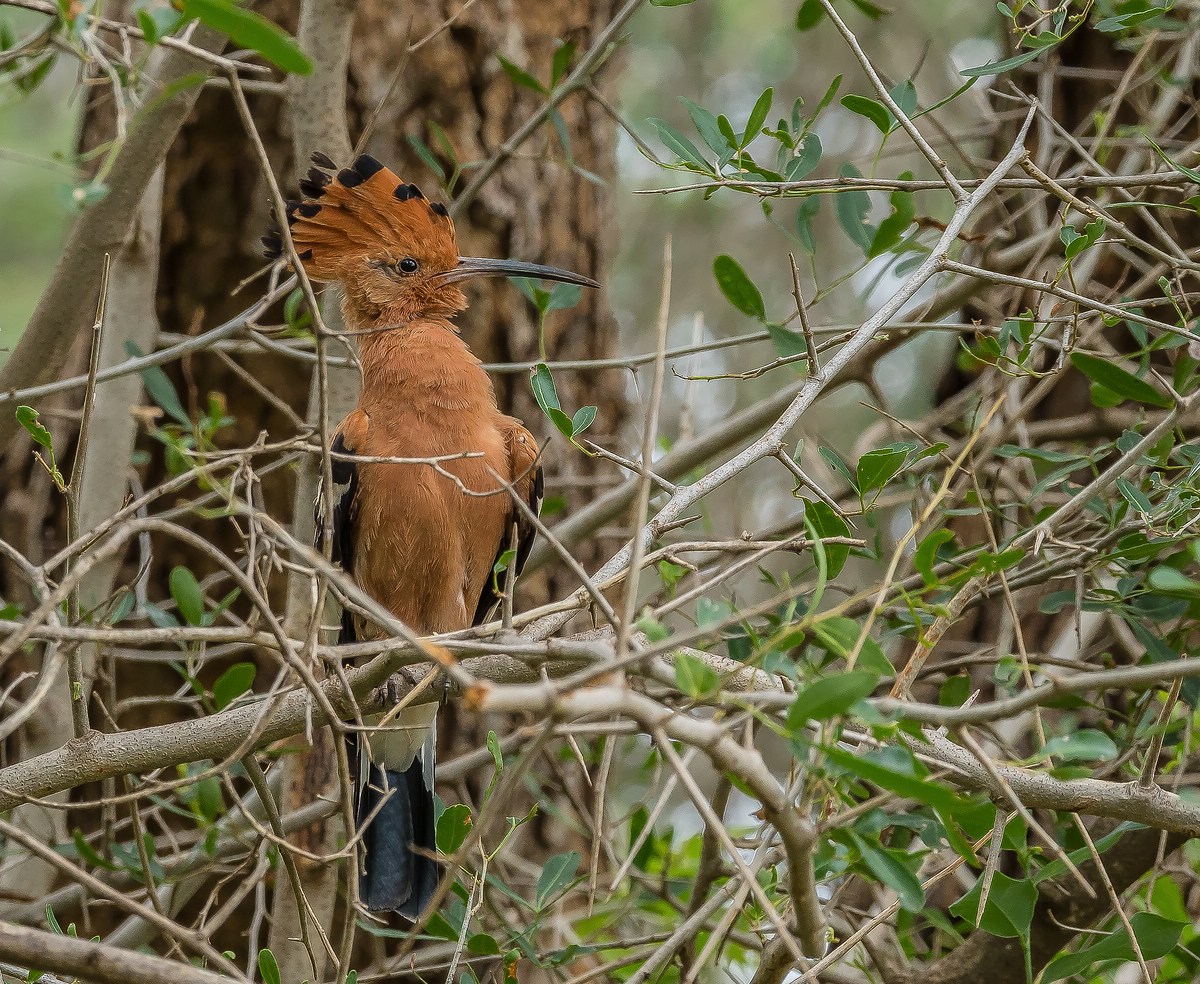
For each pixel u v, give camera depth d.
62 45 8.01
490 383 10.91
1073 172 11.38
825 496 7.74
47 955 5.42
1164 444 9.27
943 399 13.78
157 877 9.47
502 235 14.09
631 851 9.59
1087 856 7.91
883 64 19.69
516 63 14.05
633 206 21.23
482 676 8.51
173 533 6.16
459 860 5.72
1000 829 7.08
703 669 5.57
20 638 5.60
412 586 10.39
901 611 9.65
